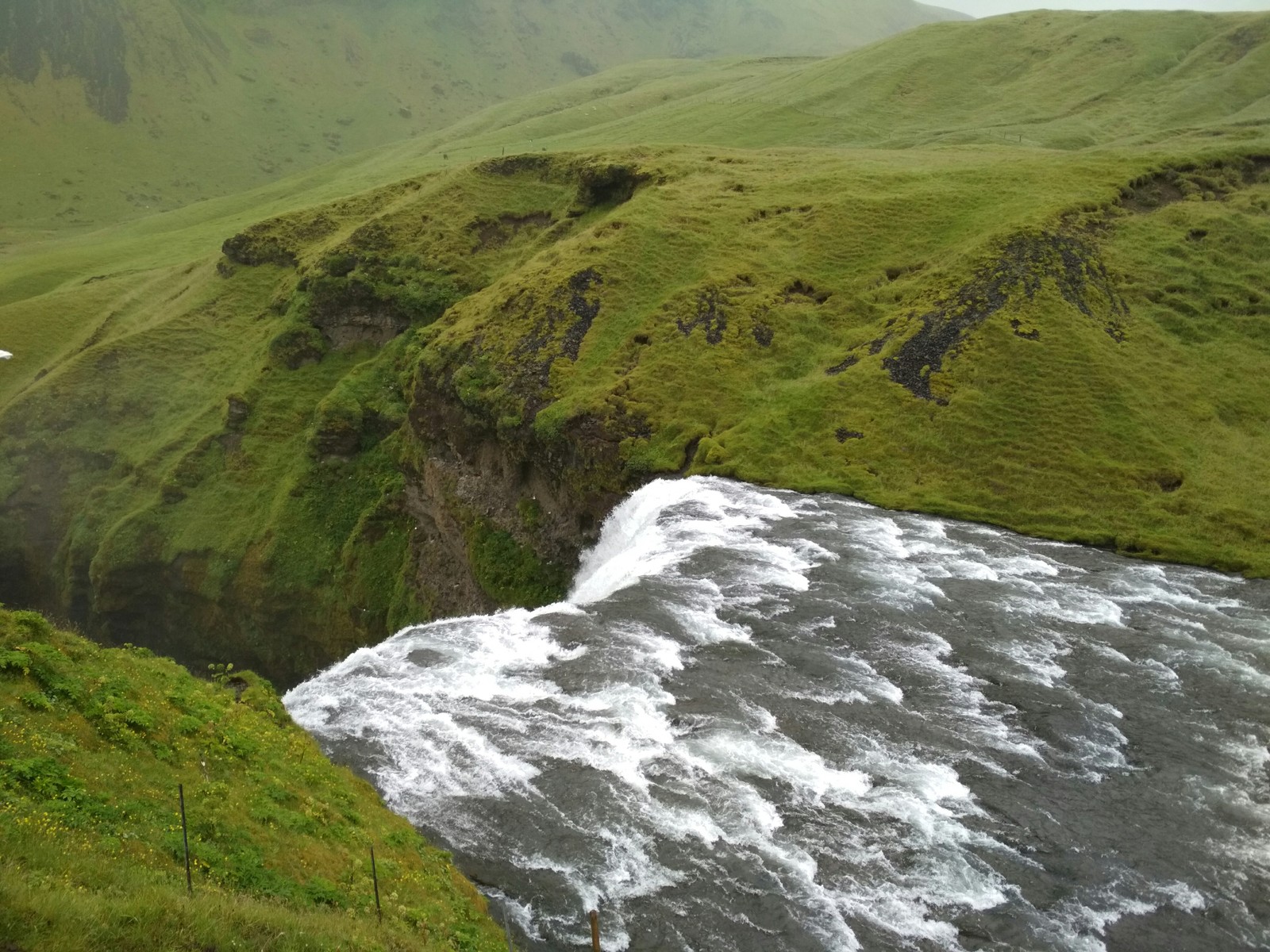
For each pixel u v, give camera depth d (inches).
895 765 935.0
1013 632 1213.7
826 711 1018.7
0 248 6884.8
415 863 751.7
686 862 805.2
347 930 603.8
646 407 2107.5
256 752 796.0
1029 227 2324.1
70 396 3582.7
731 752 941.8
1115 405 1899.6
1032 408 1914.4
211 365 3646.7
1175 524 1631.4
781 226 2662.4
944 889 786.2
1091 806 888.9
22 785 613.0
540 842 823.1
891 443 1897.1
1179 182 2593.5
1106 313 2143.2
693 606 1257.4
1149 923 758.5
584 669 1087.6
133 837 609.9
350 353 3405.5
